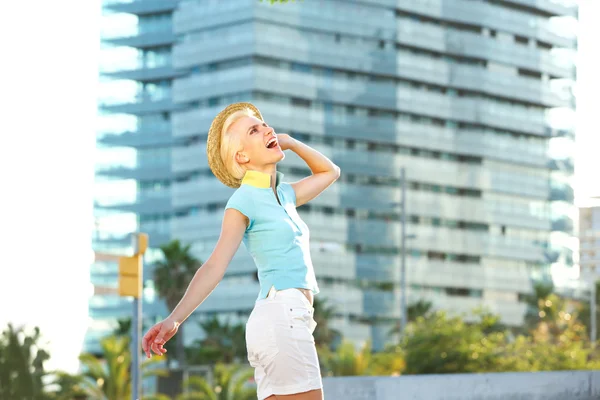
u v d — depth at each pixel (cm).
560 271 12725
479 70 12256
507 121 12475
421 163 11825
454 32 12131
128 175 12125
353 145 11475
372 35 11619
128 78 12325
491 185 12238
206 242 11494
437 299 11525
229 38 11356
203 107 11588
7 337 4769
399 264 11362
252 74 11162
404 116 11800
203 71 11588
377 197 11431
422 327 3381
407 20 11850
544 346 3266
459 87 12119
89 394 4512
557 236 12825
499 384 794
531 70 12731
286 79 11275
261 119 405
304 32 11406
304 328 375
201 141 11650
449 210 11894
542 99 12781
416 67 11850
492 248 12094
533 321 9706
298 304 376
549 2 12812
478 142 12212
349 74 11550
